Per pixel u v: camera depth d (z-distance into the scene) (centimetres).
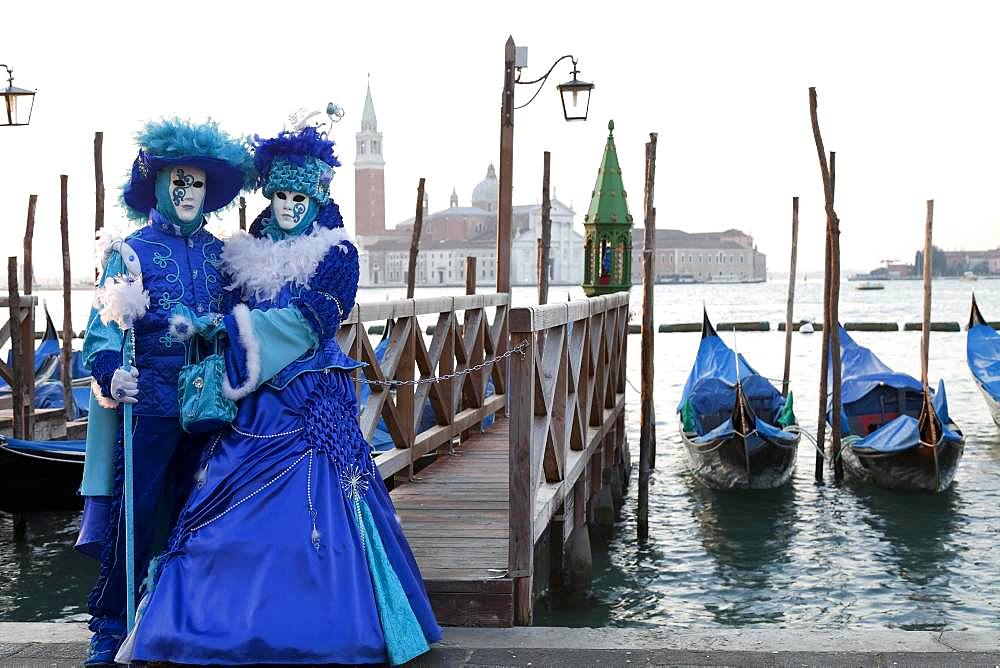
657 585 956
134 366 362
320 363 372
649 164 1448
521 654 373
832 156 1666
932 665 353
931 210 1560
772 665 357
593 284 1764
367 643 340
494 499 636
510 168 1090
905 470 1377
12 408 1392
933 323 5106
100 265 366
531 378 450
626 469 1411
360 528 359
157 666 340
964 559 1051
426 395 722
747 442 1368
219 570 342
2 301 1352
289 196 382
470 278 1241
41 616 837
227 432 362
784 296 13162
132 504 354
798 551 1086
